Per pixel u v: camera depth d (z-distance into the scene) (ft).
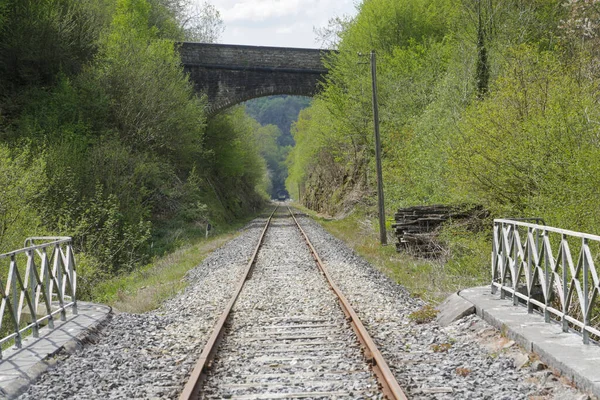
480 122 46.93
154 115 102.42
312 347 26.14
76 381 21.93
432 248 60.44
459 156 47.78
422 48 94.99
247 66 143.02
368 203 116.47
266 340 27.89
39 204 63.82
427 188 69.92
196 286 46.52
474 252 47.65
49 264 30.37
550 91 45.55
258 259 62.95
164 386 21.01
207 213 127.75
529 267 27.55
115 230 69.87
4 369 22.44
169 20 155.33
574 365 19.35
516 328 24.54
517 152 42.45
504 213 46.34
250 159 217.15
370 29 108.06
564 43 64.34
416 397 18.78
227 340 27.99
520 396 18.76
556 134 39.55
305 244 79.00
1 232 49.67
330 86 112.88
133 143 97.04
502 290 31.27
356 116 105.81
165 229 104.99
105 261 63.10
